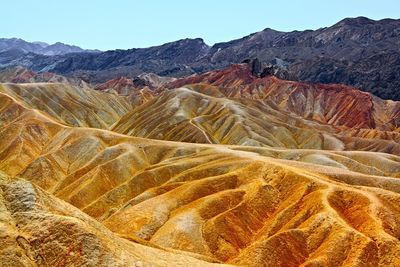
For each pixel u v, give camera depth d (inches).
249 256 2662.4
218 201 3440.0
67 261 1488.7
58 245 1515.7
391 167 5664.4
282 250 2679.6
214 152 5019.7
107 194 4434.1
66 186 5241.1
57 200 1765.5
